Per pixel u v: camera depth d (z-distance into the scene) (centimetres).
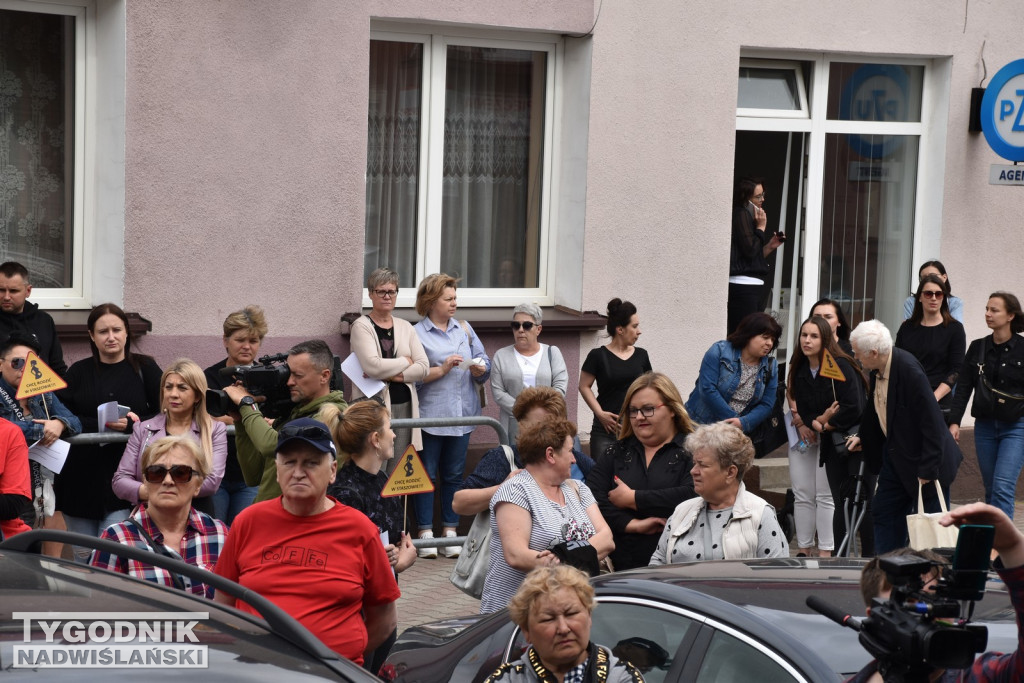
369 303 1666
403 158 1686
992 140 1808
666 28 1719
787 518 1559
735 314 1838
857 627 540
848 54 1850
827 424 1429
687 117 1739
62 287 1519
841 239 1911
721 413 1500
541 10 1658
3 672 402
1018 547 536
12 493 1031
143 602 482
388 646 950
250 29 1516
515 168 1747
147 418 1231
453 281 1554
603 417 1552
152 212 1488
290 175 1552
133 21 1460
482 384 1563
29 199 1498
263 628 485
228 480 1251
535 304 1728
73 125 1504
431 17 1611
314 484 763
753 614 644
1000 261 1922
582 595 670
